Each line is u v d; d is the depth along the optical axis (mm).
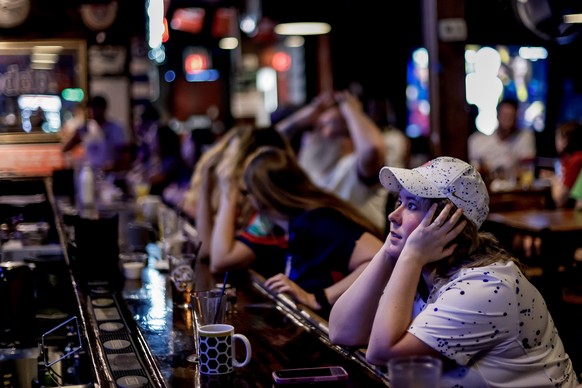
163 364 2461
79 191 6410
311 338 2760
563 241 5250
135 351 2611
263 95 16406
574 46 10320
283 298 3352
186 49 16531
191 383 2287
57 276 3824
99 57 9312
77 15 7285
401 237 2377
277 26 8109
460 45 5691
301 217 3590
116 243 3826
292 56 15414
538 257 5578
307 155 7531
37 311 3443
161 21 7664
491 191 6457
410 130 12906
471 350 2182
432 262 2330
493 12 5727
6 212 5094
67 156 7211
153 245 4914
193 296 2479
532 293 2244
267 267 4051
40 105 7172
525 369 2213
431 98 5797
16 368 2762
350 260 3467
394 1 11664
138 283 3730
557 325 4199
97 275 3783
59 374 2793
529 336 2217
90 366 2484
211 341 2357
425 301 2422
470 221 2289
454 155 5758
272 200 3637
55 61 7242
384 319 2234
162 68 16562
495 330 2174
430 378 1729
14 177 5703
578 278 5238
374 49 12375
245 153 4137
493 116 12055
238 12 11688
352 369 2398
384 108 9953
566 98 10570
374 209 6273
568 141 7012
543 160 9891
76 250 3789
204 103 16703
